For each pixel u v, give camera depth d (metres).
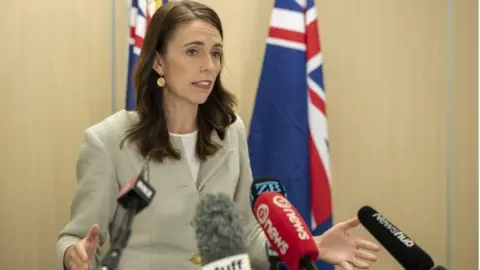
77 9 2.65
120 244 0.92
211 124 1.76
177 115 1.70
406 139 2.76
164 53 1.65
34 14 2.63
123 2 2.67
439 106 2.75
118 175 1.64
